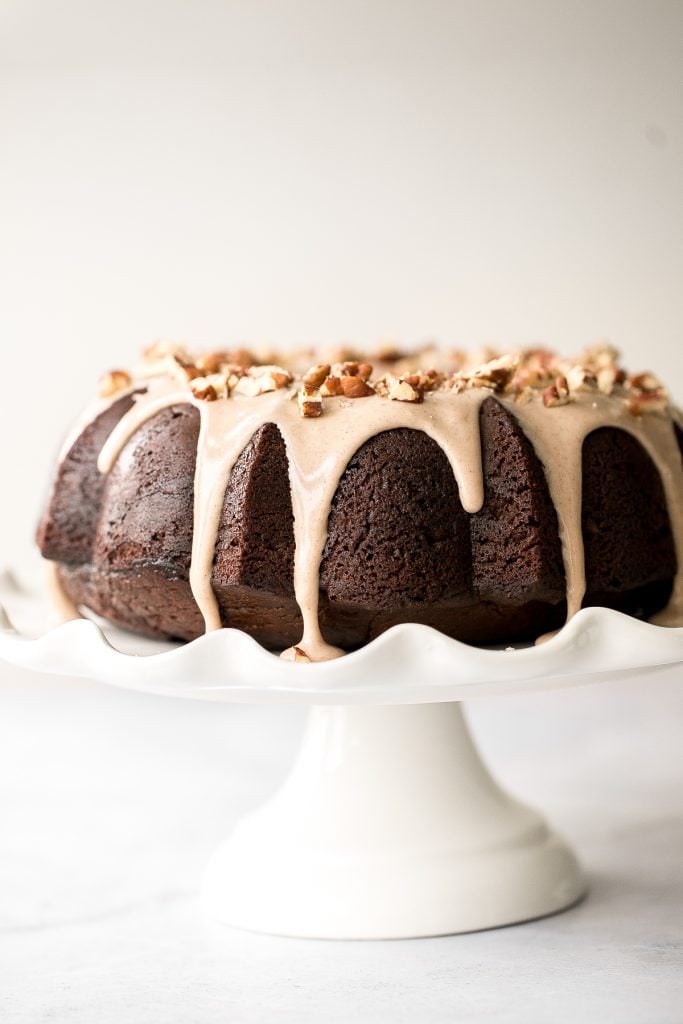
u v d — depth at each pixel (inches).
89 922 32.4
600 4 48.4
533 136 49.7
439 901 31.3
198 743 42.6
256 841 32.7
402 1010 28.6
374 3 49.1
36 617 34.2
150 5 49.4
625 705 45.4
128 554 31.0
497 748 41.6
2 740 43.3
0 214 52.1
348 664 27.9
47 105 51.5
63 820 37.3
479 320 51.1
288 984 29.7
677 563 31.4
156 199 51.9
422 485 29.8
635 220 49.3
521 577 29.7
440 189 50.8
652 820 35.9
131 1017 28.8
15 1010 29.1
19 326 52.2
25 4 49.3
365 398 30.3
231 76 51.3
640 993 28.7
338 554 29.6
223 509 30.0
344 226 51.7
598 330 50.0
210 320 52.4
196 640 28.5
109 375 33.2
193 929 32.0
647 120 48.8
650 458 31.5
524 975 29.5
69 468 32.8
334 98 51.0
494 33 49.4
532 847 32.2
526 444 30.1
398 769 32.5
